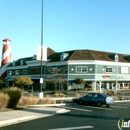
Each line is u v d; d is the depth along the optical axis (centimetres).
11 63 7331
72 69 5141
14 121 1315
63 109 1867
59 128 1127
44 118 1439
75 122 1305
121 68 5656
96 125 1220
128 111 1884
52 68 5481
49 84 5475
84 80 5088
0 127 1145
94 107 2180
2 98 1744
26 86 6119
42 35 2556
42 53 2541
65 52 5725
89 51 5419
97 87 5175
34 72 5984
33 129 1098
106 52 5938
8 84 7112
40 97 2469
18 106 1962
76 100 2614
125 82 5809
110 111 1875
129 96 3681
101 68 5225
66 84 5147
